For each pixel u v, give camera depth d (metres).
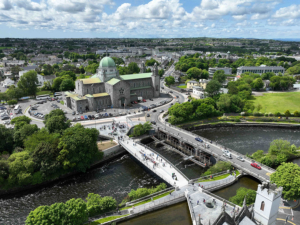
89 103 176.88
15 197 90.12
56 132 118.06
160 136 148.50
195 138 132.25
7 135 111.31
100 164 116.62
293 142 146.38
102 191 94.06
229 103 186.88
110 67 194.25
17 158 94.44
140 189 84.19
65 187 96.88
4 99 196.88
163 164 104.88
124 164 117.12
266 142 145.25
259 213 57.62
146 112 180.25
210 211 72.19
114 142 130.25
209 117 181.62
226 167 100.44
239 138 151.12
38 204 86.12
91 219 69.69
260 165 102.75
